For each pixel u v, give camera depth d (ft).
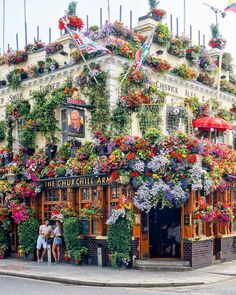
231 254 73.51
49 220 73.05
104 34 72.84
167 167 62.08
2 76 87.86
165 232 68.03
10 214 76.33
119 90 70.49
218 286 52.16
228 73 92.89
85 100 72.33
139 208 61.93
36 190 73.05
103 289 50.72
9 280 57.77
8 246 77.46
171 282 53.01
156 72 74.08
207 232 68.03
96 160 65.62
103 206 66.64
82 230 68.80
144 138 63.46
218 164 68.69
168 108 74.49
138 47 73.05
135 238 63.26
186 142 63.46
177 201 61.41
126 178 62.34
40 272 61.16
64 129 75.05
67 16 76.38
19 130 81.87
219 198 71.26
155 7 81.05
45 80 78.33
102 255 65.46
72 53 73.51
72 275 58.23
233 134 88.48
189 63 84.33
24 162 76.79
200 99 83.20
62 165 70.64
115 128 69.46
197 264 63.77
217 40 92.12
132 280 54.44
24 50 84.79
